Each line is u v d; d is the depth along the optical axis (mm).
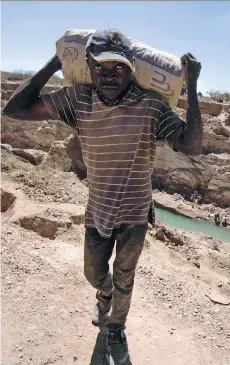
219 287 5957
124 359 3318
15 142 25203
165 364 3547
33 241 6098
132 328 4020
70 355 3518
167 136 2688
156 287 5039
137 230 2959
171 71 2588
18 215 6930
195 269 7355
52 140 23969
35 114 2889
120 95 2547
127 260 3018
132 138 2641
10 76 38688
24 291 4461
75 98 2711
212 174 21875
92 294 4582
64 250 5812
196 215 19484
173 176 22609
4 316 3982
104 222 2863
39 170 11922
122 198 2828
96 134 2682
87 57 2441
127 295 3170
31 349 3553
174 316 4426
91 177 2904
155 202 20578
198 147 2592
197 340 4008
